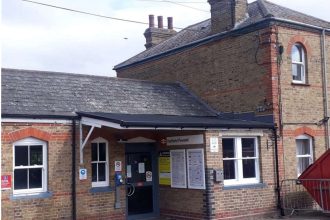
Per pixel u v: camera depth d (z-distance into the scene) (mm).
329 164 13508
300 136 15438
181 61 18438
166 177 14547
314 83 15953
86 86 15000
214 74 16781
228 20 16297
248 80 15438
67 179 12289
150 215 14547
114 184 13258
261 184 14086
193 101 17078
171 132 14312
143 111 14680
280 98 14812
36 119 11875
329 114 16281
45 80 14312
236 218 13289
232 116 15930
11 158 11375
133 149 14422
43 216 11734
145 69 20531
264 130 14438
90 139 12859
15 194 11484
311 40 16062
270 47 14766
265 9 16062
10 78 13555
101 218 12828
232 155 13906
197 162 13266
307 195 15062
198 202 13141
